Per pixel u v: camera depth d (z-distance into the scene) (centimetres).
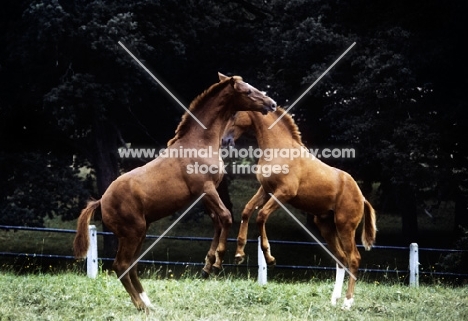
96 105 2389
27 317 962
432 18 2606
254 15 3206
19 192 2544
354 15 2667
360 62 2473
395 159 2375
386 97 2391
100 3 2378
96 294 1147
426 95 2525
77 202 2670
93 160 2727
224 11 3066
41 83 2519
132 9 2484
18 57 2467
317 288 1330
